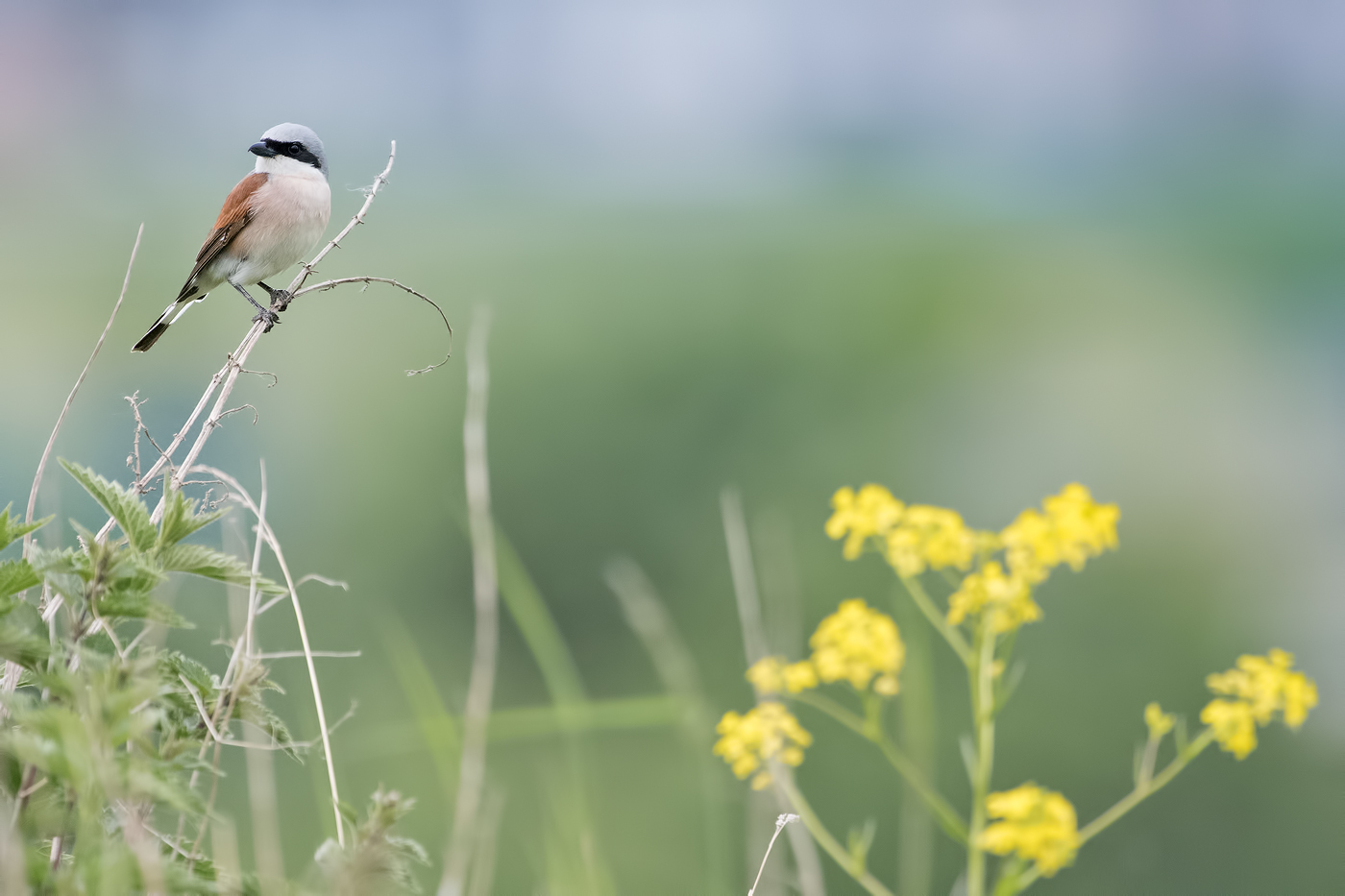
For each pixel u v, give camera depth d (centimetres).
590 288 2317
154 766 205
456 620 1727
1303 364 2270
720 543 1842
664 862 872
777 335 2225
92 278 2333
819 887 340
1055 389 2216
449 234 2809
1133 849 1185
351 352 2180
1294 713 339
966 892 365
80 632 234
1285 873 1145
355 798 823
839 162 4300
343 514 1895
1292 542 1770
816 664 364
